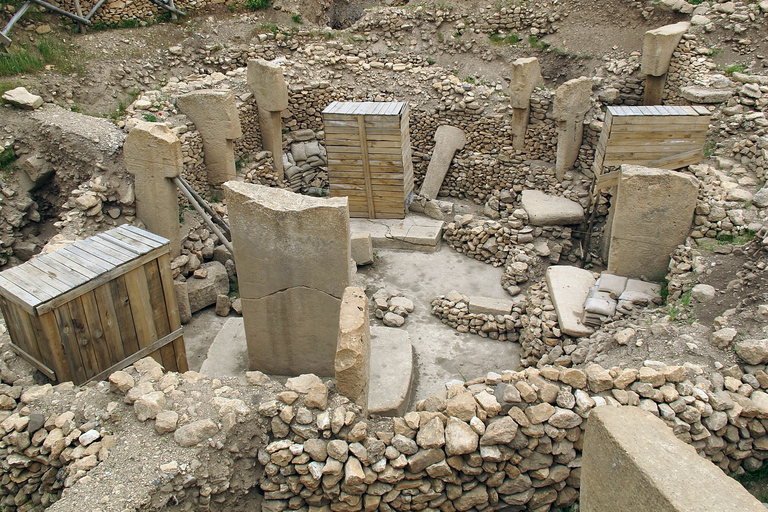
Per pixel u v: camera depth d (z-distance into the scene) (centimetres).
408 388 558
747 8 953
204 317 765
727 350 468
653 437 266
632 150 757
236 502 409
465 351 694
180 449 391
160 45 1085
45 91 909
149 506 367
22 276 473
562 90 885
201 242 818
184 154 859
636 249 634
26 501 427
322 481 399
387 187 944
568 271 687
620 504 266
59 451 408
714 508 229
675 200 600
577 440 413
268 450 404
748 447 423
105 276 479
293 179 1076
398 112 877
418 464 395
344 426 405
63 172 800
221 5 1171
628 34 1075
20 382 479
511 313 718
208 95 858
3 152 803
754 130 808
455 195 1096
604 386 418
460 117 1055
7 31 936
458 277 848
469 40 1164
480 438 400
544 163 1001
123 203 745
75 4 1026
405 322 750
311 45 1169
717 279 558
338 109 903
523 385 414
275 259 534
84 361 480
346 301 454
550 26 1136
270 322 568
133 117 860
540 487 422
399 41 1188
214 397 424
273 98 962
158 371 454
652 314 561
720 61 941
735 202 661
